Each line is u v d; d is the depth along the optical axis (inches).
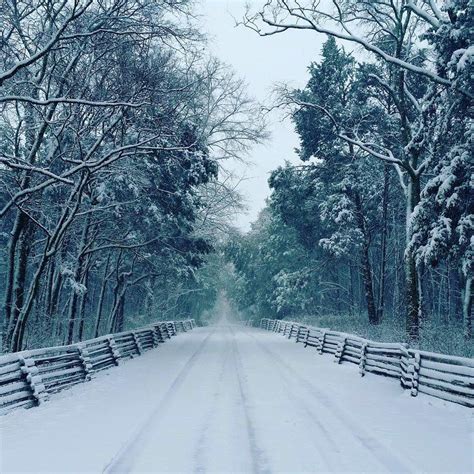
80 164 429.1
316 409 302.5
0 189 503.8
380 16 649.6
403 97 662.5
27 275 951.6
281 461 202.7
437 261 473.7
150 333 752.3
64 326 803.4
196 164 740.0
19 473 182.7
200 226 1017.5
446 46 462.3
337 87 956.6
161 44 481.1
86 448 214.7
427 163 547.8
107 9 439.5
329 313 1295.5
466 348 450.3
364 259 937.5
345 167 906.1
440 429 250.2
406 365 379.6
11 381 301.1
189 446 224.7
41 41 440.1
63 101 366.9
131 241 760.3
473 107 474.9
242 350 703.1
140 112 498.3
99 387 378.0
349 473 187.3
